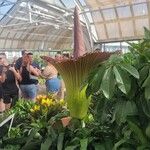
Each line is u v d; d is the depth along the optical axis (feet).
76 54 5.70
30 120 7.42
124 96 5.10
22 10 41.11
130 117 5.01
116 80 4.83
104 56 5.26
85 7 42.83
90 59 5.26
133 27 49.93
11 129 6.87
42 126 6.53
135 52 5.29
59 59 5.44
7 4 38.99
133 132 5.13
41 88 24.98
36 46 65.41
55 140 5.90
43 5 36.06
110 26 51.26
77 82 5.54
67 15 38.70
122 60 5.12
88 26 46.52
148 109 4.81
